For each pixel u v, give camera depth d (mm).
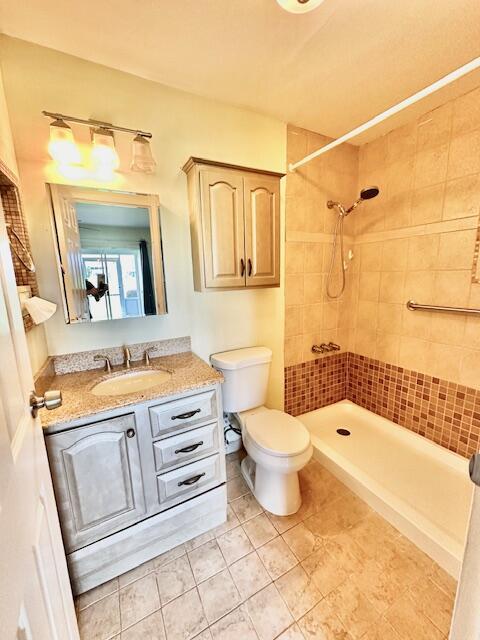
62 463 1020
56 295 1365
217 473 1387
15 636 456
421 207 1799
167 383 1274
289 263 2012
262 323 1996
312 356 2268
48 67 1229
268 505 1499
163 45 1198
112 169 1408
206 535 1368
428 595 1094
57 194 1274
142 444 1172
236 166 1500
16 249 1111
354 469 1675
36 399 778
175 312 1683
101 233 1383
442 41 1186
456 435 1753
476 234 1561
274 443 1425
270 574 1183
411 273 1902
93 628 1021
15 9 1007
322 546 1302
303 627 1002
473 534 471
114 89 1362
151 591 1132
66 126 1202
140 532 1217
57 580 771
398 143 1888
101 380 1361
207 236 1490
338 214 2139
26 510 604
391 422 2133
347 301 2352
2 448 512
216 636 986
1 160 999
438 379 1820
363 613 1039
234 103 1637
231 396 1736
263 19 1064
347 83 1459
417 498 1509
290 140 1870
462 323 1668
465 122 1538
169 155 1534
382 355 2164
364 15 1052
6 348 615
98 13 1034
